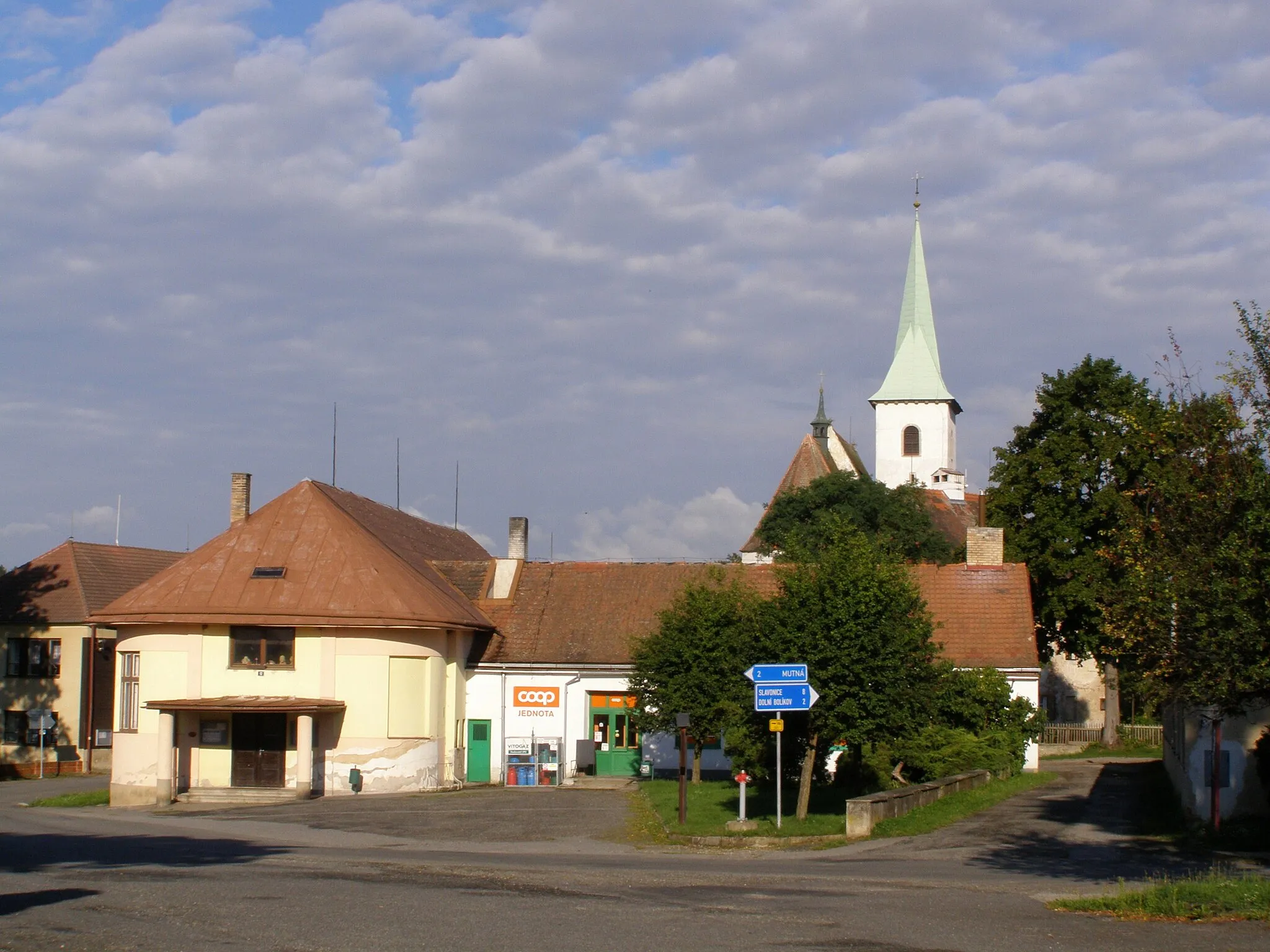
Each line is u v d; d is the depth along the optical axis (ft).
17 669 196.85
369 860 68.80
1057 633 174.91
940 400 329.11
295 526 138.92
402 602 131.13
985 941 42.57
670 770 141.18
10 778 187.11
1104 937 43.65
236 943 41.27
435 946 40.83
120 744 130.41
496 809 106.42
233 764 129.29
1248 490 54.85
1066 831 83.66
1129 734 182.39
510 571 156.76
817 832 82.33
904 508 196.54
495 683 144.87
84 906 48.83
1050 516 168.76
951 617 144.66
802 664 84.53
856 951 40.65
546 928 44.34
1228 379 57.62
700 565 156.56
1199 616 54.03
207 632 130.31
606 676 143.43
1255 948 41.60
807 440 256.73
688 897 52.65
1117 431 166.30
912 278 337.11
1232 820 82.02
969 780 109.60
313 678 128.98
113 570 208.13
